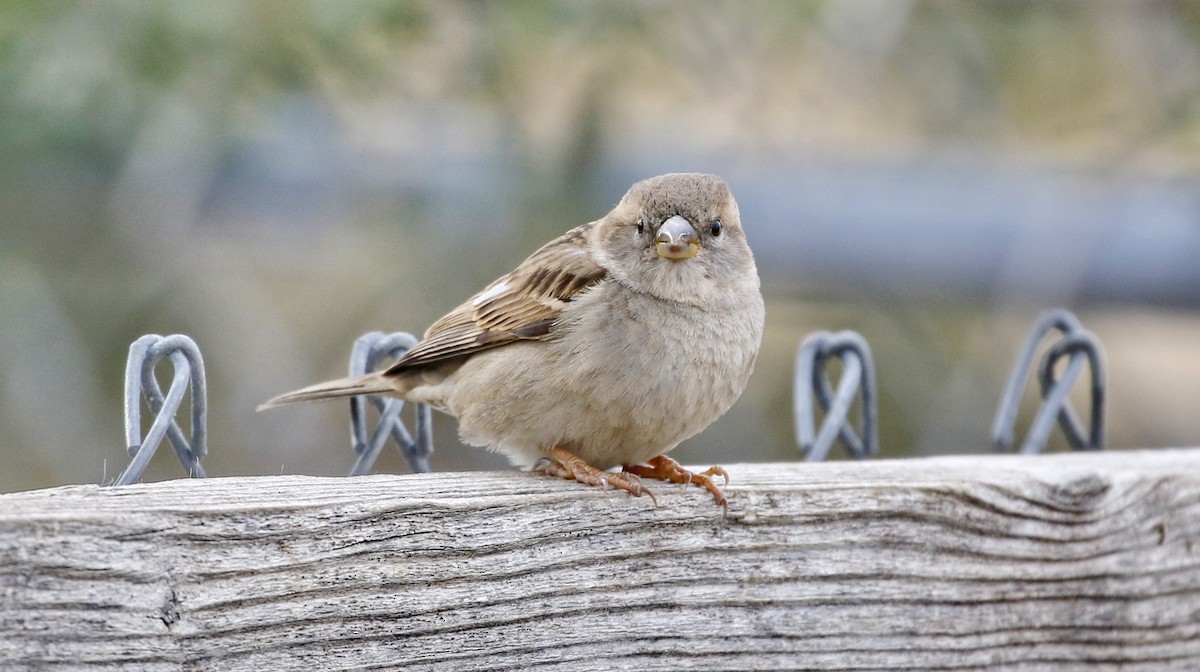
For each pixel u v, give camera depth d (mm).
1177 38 13766
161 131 11016
